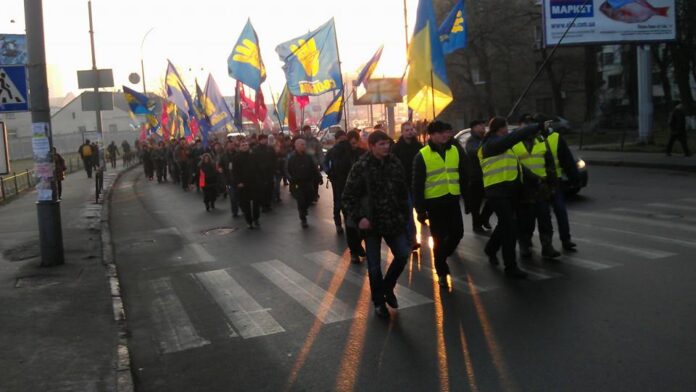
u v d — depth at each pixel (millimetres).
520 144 7770
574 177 8344
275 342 5629
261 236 11336
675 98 54250
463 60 45781
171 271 8852
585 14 22188
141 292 7770
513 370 4672
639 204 11938
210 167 16016
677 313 5637
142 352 5605
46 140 8891
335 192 10906
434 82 10688
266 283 7785
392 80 32594
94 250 10305
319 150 16781
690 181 15195
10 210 16594
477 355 5000
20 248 10516
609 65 55688
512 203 7945
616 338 5145
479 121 9578
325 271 8234
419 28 10758
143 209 17125
